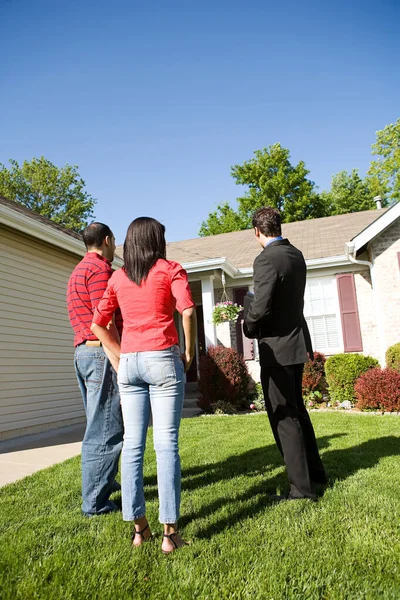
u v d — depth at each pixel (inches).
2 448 214.1
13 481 140.3
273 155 1152.8
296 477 104.0
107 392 103.7
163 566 71.9
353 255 366.9
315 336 403.2
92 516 100.0
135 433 83.7
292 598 61.2
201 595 62.6
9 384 254.5
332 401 321.1
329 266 398.6
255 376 406.6
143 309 83.2
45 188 1331.2
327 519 89.1
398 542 77.2
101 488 101.0
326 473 124.3
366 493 104.0
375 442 165.6
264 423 235.5
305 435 117.3
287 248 113.3
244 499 106.5
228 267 397.1
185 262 394.6
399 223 360.5
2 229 263.4
